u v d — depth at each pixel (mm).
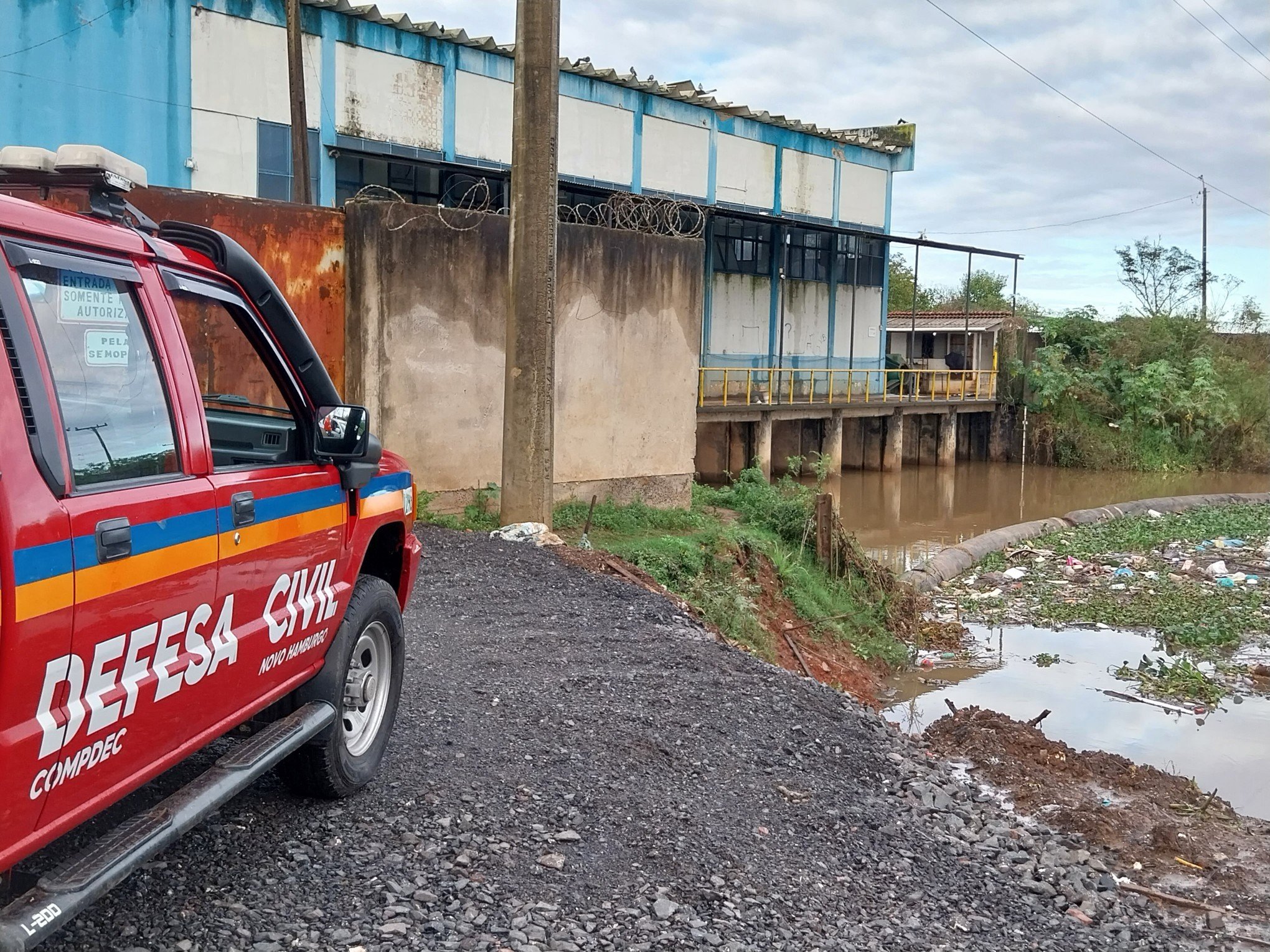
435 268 13219
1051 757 9211
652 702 7211
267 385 5664
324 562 4438
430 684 6953
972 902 5371
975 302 74000
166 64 20375
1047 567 21188
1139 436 45094
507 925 4121
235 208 11852
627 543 13516
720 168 33250
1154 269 60125
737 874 4988
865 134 40750
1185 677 13695
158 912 3820
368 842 4566
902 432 42156
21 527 2596
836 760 6945
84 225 3143
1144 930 5605
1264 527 26094
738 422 33125
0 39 18797
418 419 13297
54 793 2854
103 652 2965
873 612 15789
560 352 14953
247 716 3963
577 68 28141
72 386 2949
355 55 23062
